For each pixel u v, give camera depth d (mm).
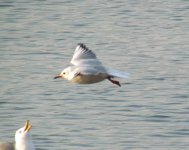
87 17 37406
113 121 21797
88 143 20125
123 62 28891
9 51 31234
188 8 38562
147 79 26438
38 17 37781
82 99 24172
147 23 35594
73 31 34500
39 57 30172
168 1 40438
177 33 33438
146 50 30500
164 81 26125
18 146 18031
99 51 30703
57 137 20562
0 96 24750
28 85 26156
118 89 25203
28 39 33312
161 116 22078
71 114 22594
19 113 22828
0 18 37781
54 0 41688
